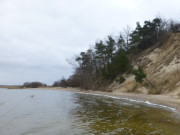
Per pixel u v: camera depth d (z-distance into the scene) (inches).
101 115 685.3
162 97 1159.0
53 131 469.7
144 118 609.3
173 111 738.2
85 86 2910.9
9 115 717.3
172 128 475.2
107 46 2728.8
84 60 3073.3
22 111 823.1
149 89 1486.2
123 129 470.9
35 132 464.4
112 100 1289.4
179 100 985.5
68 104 1092.5
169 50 1898.4
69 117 657.0
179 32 2123.5
